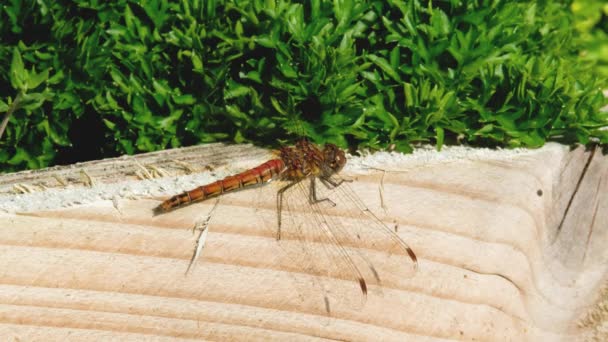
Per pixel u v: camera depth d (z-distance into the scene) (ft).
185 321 0.87
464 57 0.93
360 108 0.93
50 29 0.93
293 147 0.93
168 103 0.94
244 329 0.87
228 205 0.90
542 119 0.93
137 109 0.94
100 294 0.87
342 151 0.92
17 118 0.93
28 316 0.86
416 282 0.89
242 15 0.94
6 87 0.93
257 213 0.89
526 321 0.93
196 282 0.88
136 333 0.87
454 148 0.94
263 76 0.94
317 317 0.88
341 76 0.92
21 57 0.92
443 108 0.93
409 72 0.94
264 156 0.93
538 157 0.93
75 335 0.87
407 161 0.92
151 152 0.94
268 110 0.94
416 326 0.88
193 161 0.93
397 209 0.90
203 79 0.94
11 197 0.88
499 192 0.91
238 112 0.93
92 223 0.88
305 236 0.89
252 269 0.88
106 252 0.87
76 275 0.87
